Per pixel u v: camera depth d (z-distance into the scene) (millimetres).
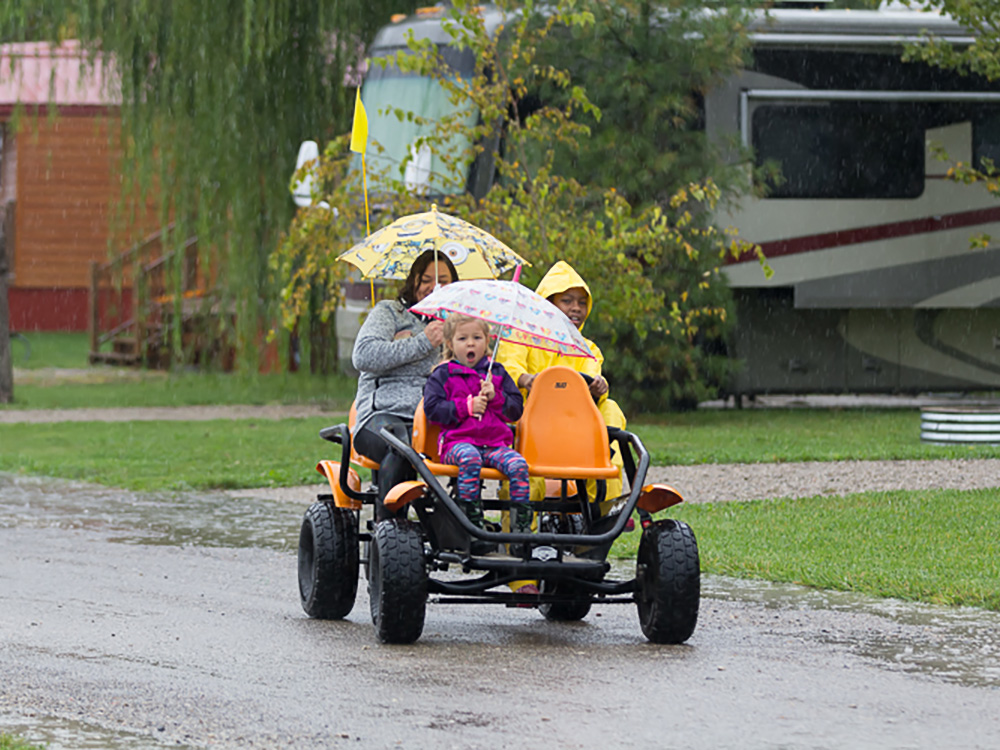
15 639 18391
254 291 56750
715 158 48719
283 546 27000
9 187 94062
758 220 52219
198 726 14062
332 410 55781
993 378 54938
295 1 56188
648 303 43031
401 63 41656
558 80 43094
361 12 57031
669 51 47562
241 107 55562
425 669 16672
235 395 61031
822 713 14664
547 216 42062
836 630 19094
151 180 58500
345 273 44812
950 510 29156
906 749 13391
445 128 42156
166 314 66500
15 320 93500
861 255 52719
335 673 16422
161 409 56250
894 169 52844
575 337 18703
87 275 93500
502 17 44281
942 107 53062
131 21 55781
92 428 48844
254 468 38562
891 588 21672
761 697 15344
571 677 16281
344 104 56250
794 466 37656
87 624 19453
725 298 49656
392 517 19062
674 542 17984
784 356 53688
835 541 25938
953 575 22562
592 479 18656
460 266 22000
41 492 34719
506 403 18391
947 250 53156
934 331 54500
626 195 48219
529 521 18094
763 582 22906
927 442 42750
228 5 54844
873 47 52500
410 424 19703
